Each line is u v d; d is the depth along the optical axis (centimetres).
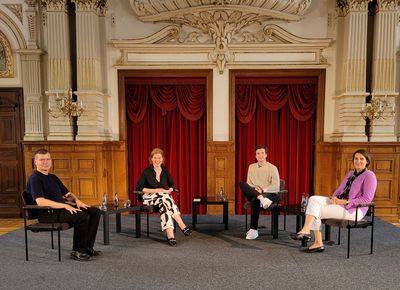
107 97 468
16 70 463
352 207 278
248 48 454
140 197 352
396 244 316
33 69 454
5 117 469
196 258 279
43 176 277
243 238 338
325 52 456
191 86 470
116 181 474
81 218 271
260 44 451
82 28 442
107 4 457
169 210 325
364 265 262
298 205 343
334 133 459
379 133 438
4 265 265
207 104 466
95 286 227
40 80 458
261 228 379
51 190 277
